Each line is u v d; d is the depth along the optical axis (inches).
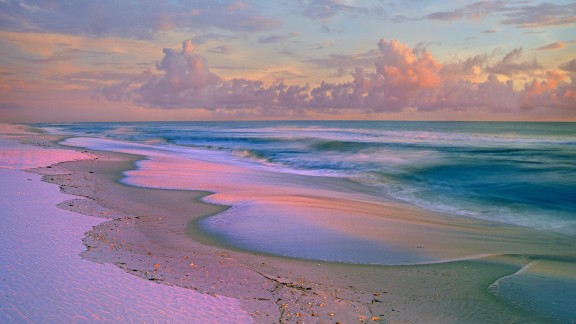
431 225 503.2
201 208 577.3
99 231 425.7
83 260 333.7
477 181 820.6
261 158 1328.7
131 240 407.5
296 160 1235.2
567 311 273.0
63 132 3422.7
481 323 256.7
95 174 863.1
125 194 662.5
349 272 341.4
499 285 315.0
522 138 2151.8
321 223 495.2
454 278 329.7
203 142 2122.3
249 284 307.6
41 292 269.3
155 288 287.7
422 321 256.8
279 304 273.6
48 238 388.8
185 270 330.6
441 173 919.0
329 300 283.4
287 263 361.1
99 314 243.3
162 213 542.9
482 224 519.8
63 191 633.0
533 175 853.8
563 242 442.9
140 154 1406.3
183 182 805.2
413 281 323.0
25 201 542.9
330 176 931.3
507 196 684.7
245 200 631.8
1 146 1455.5
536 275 335.9
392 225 494.9
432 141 1886.1
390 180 857.5
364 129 4065.0
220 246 408.2
